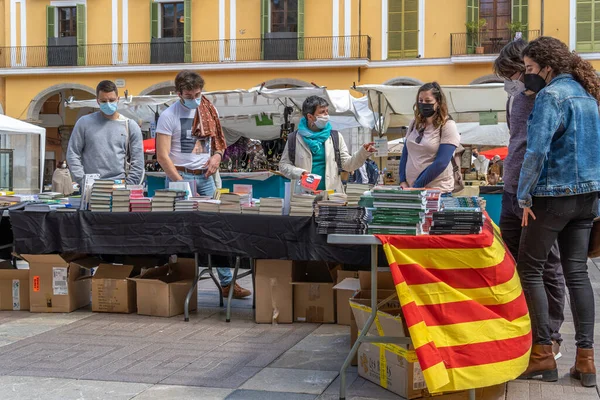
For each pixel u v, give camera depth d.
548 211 3.50
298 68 24.28
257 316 5.10
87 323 5.11
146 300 5.35
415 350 3.13
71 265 5.51
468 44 23.30
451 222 3.38
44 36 26.05
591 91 3.54
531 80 3.59
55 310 5.48
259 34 24.62
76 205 5.62
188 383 3.67
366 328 3.37
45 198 5.79
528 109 3.79
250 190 5.17
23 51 26.08
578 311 3.59
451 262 3.29
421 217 3.40
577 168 3.45
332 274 5.11
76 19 25.73
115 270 5.55
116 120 5.99
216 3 24.91
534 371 3.65
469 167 12.23
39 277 5.50
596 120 3.50
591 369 3.55
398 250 3.27
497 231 3.78
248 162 12.85
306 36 24.30
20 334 4.78
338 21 24.06
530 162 3.40
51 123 28.14
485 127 12.15
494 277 3.30
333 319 5.05
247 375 3.81
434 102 4.45
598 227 3.68
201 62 24.72
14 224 5.46
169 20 25.41
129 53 25.47
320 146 5.23
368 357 3.70
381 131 11.09
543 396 3.41
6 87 26.38
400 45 23.88
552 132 3.37
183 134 5.64
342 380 3.37
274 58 24.42
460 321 3.22
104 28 25.67
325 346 4.41
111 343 4.52
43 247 5.38
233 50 24.80
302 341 4.54
